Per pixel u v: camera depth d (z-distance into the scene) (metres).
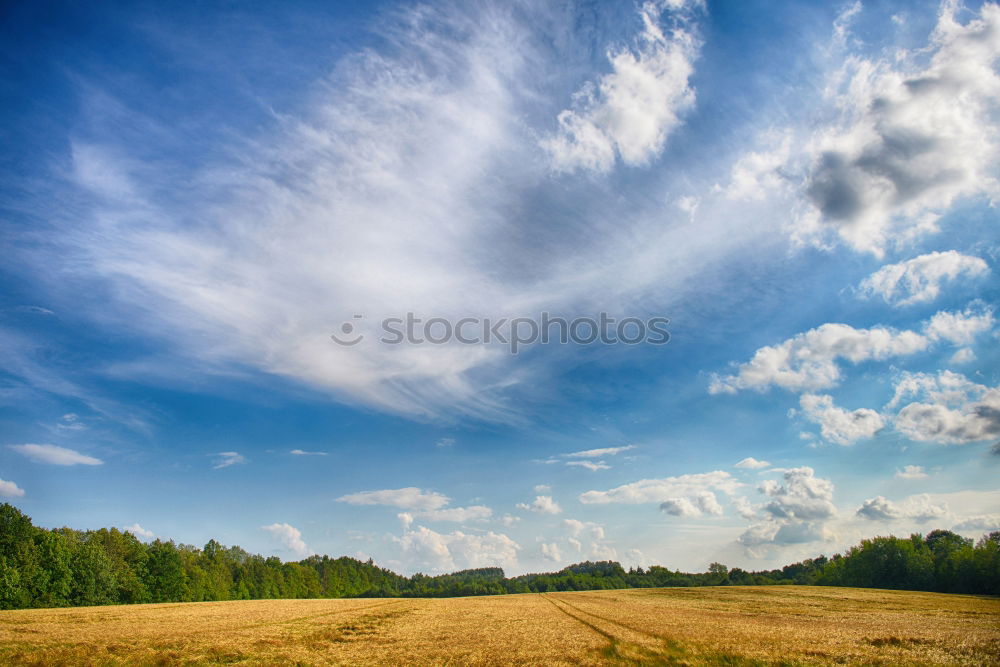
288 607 58.44
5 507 67.75
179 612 47.22
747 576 169.62
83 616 40.38
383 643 28.91
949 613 47.25
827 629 34.81
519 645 28.02
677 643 28.11
